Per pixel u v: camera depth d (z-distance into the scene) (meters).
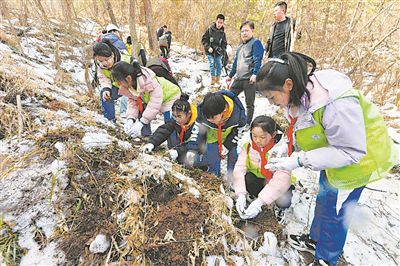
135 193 1.87
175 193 2.00
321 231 1.81
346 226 1.75
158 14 8.30
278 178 2.04
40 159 2.03
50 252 1.62
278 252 1.98
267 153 2.10
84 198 1.83
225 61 5.94
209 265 1.69
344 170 1.59
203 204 1.96
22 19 4.95
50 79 3.65
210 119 2.14
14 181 1.89
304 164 1.59
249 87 3.76
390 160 1.61
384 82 5.11
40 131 2.26
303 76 1.42
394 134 3.71
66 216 1.76
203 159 2.56
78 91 3.79
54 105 2.76
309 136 1.59
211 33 5.43
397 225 2.43
